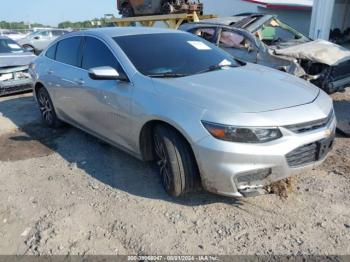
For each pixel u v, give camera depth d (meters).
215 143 3.02
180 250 2.90
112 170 4.30
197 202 3.54
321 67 6.99
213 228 3.15
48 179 4.18
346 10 21.72
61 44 5.36
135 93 3.71
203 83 3.57
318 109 3.28
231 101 3.19
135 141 3.85
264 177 3.09
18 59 8.27
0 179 4.23
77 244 3.02
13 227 3.30
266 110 3.10
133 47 4.16
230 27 8.00
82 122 4.88
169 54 4.16
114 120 4.09
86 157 4.71
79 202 3.65
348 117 6.05
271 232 3.06
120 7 17.62
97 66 4.38
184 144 3.31
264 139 2.99
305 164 3.20
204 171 3.15
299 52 7.00
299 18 20.81
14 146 5.22
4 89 8.02
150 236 3.08
